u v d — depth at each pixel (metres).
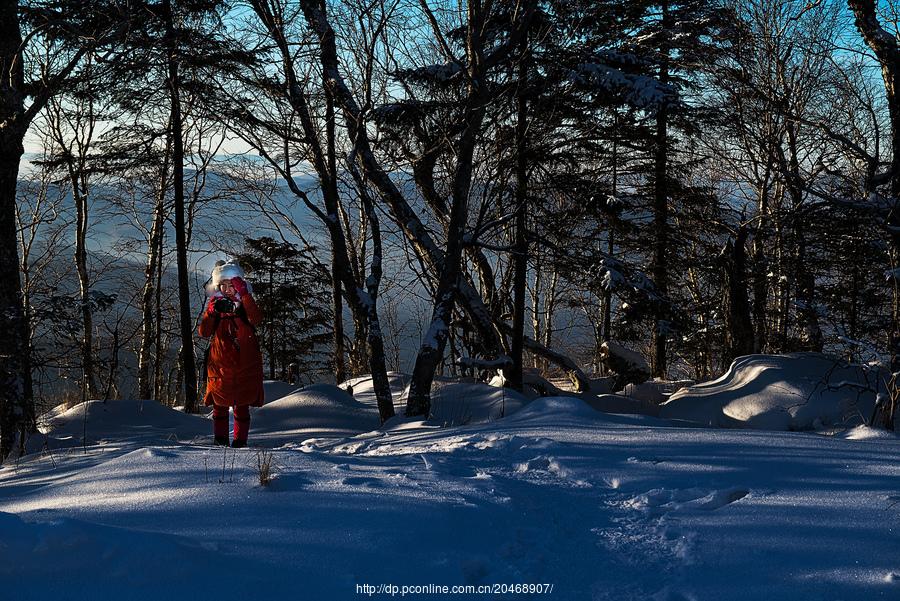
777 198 19.58
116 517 3.35
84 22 10.66
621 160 19.62
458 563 2.95
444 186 13.02
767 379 10.34
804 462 4.43
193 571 2.62
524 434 5.73
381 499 3.67
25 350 9.04
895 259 9.21
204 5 12.84
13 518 2.64
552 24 11.36
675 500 3.89
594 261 16.84
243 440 6.90
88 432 9.14
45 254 27.84
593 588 2.79
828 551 2.99
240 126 10.47
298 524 3.24
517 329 14.02
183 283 14.77
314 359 27.33
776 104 12.56
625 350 19.98
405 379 13.18
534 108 12.88
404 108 11.89
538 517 3.65
